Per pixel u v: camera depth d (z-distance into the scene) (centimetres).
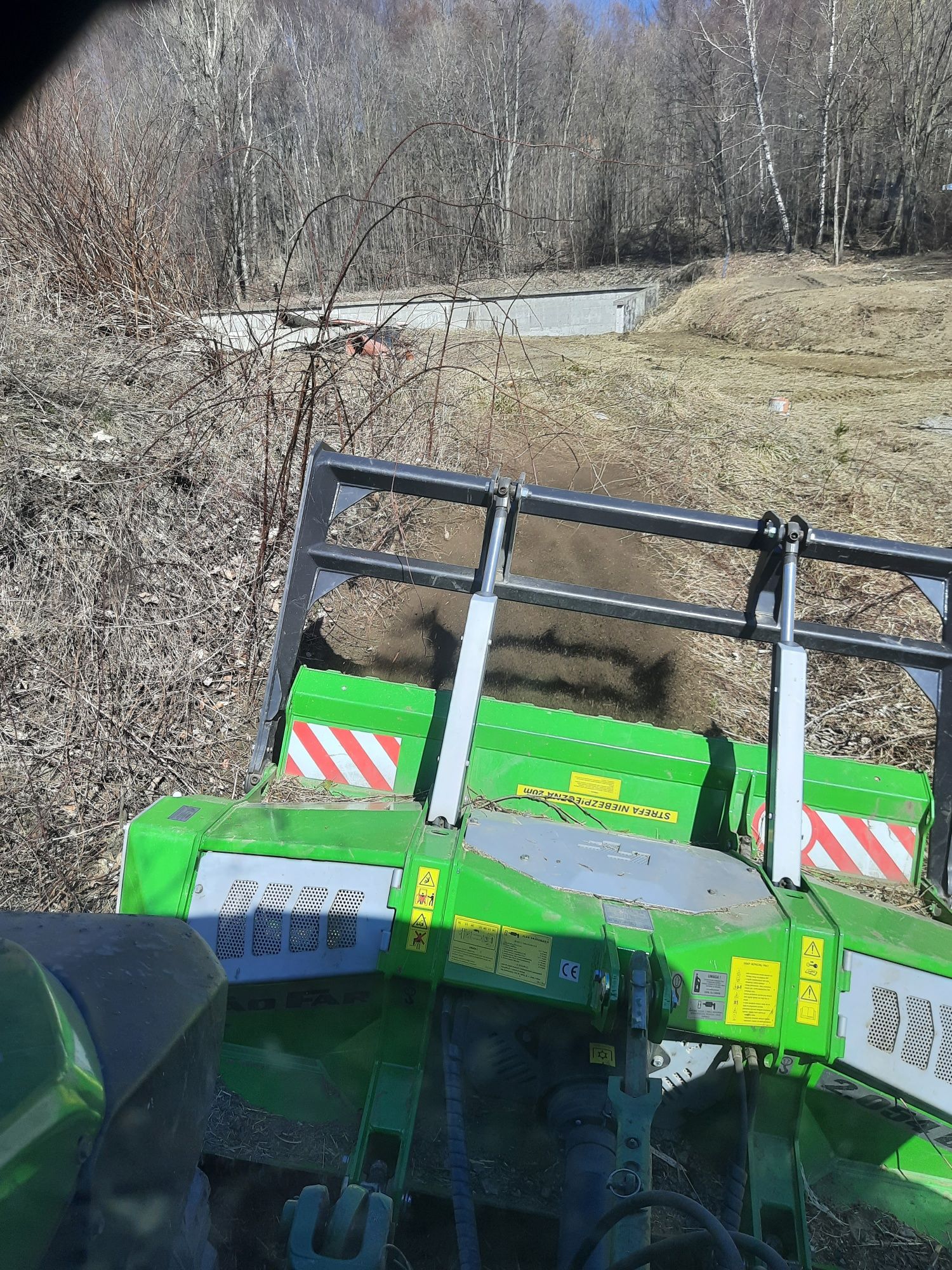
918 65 3075
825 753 496
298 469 637
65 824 405
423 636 567
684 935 256
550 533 682
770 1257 175
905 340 1834
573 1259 190
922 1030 255
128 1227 114
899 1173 271
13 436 598
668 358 1606
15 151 811
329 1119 262
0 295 766
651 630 582
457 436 819
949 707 342
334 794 350
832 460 877
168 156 897
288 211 1091
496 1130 260
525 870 280
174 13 1516
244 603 549
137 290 819
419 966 254
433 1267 239
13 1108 96
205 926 263
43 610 496
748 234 3688
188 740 466
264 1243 238
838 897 287
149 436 647
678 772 347
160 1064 119
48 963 125
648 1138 212
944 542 698
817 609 611
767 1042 252
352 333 691
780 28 3350
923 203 3228
